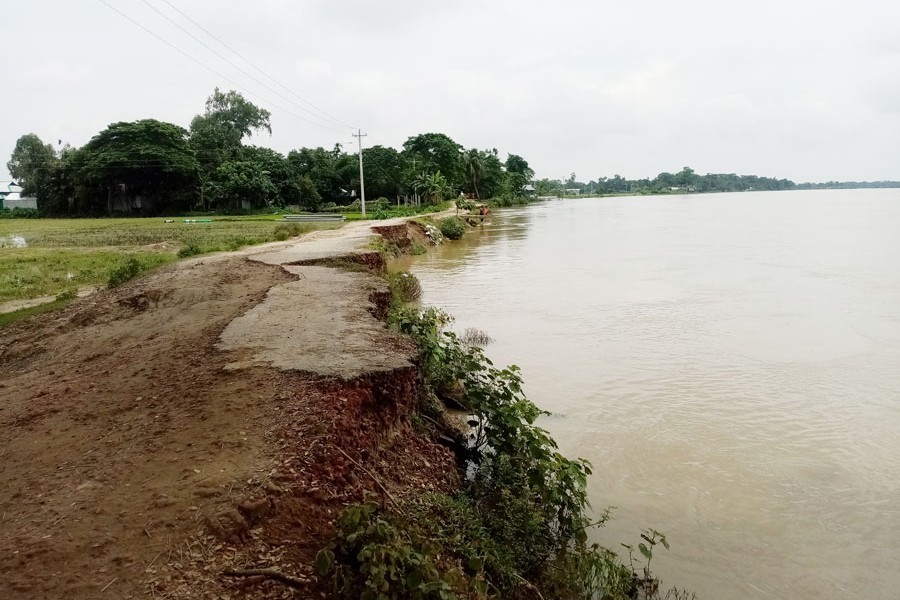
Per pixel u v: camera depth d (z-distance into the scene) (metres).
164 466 5.11
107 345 10.09
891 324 15.64
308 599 3.85
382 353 7.72
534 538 5.83
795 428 9.10
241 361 7.52
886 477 7.61
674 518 6.76
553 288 21.97
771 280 23.20
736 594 5.53
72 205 74.75
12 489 5.00
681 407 9.95
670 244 39.53
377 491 5.36
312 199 78.94
